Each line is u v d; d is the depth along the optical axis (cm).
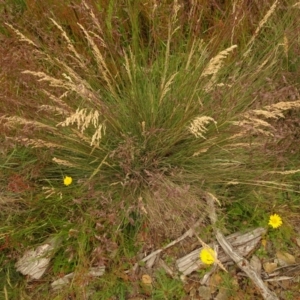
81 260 72
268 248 77
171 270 75
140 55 88
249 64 80
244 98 78
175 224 74
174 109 73
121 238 75
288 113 82
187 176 76
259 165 79
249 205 78
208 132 75
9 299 73
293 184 81
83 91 62
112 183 74
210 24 89
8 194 77
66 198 76
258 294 74
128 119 77
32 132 72
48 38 84
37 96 78
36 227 75
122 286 74
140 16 89
